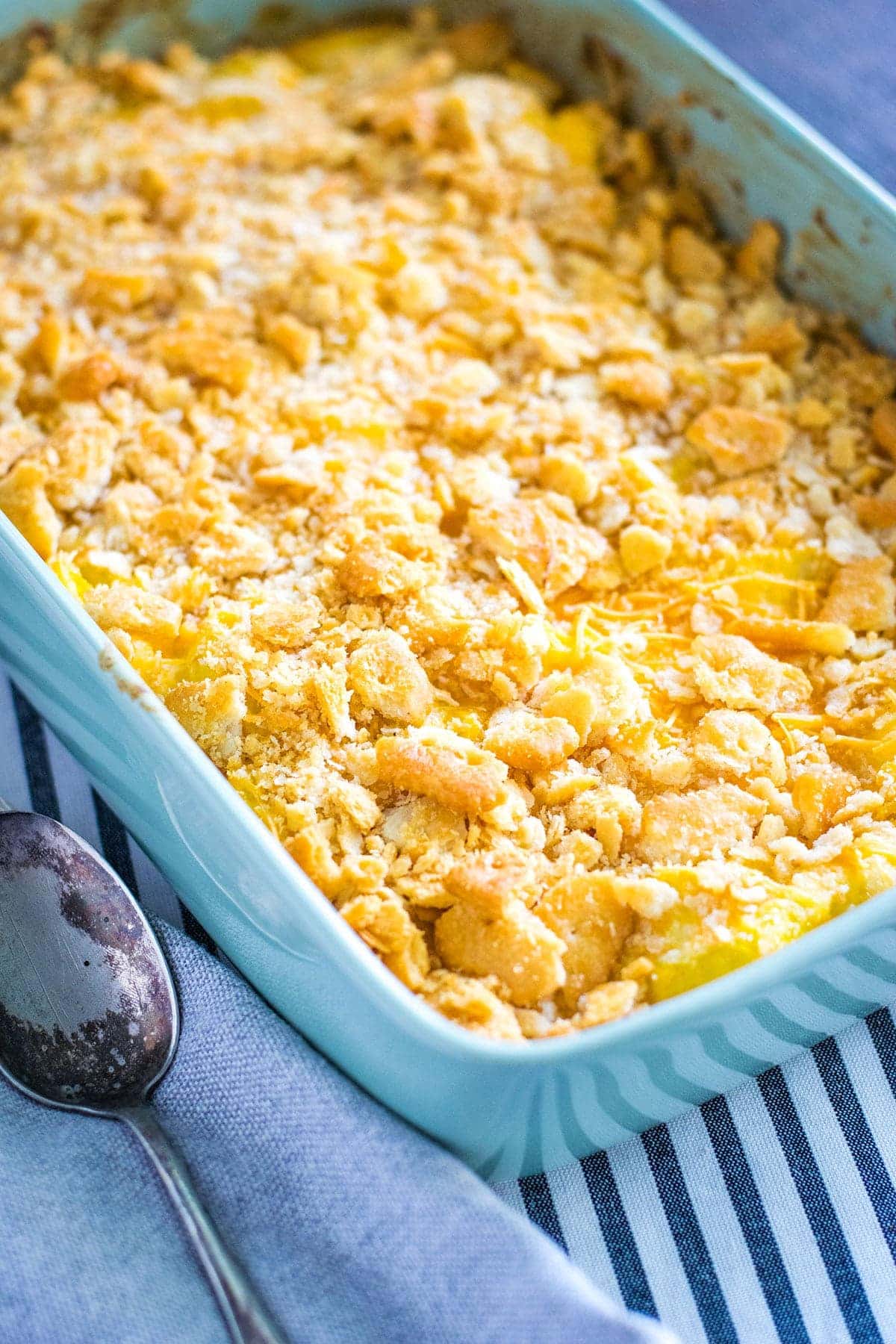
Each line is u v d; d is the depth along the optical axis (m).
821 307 0.71
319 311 0.69
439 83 0.74
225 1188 0.60
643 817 0.62
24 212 0.71
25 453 0.67
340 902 0.60
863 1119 0.63
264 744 0.62
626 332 0.69
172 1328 0.59
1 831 0.65
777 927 0.60
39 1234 0.60
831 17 0.76
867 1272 0.61
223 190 0.72
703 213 0.73
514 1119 0.59
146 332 0.69
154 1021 0.62
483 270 0.70
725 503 0.67
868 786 0.63
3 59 0.74
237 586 0.65
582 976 0.60
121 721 0.60
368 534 0.65
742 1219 0.62
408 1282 0.59
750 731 0.63
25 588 0.62
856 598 0.65
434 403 0.67
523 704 0.63
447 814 0.61
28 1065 0.62
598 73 0.74
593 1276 0.62
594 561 0.66
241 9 0.75
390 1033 0.58
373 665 0.63
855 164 0.75
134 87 0.74
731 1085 0.63
